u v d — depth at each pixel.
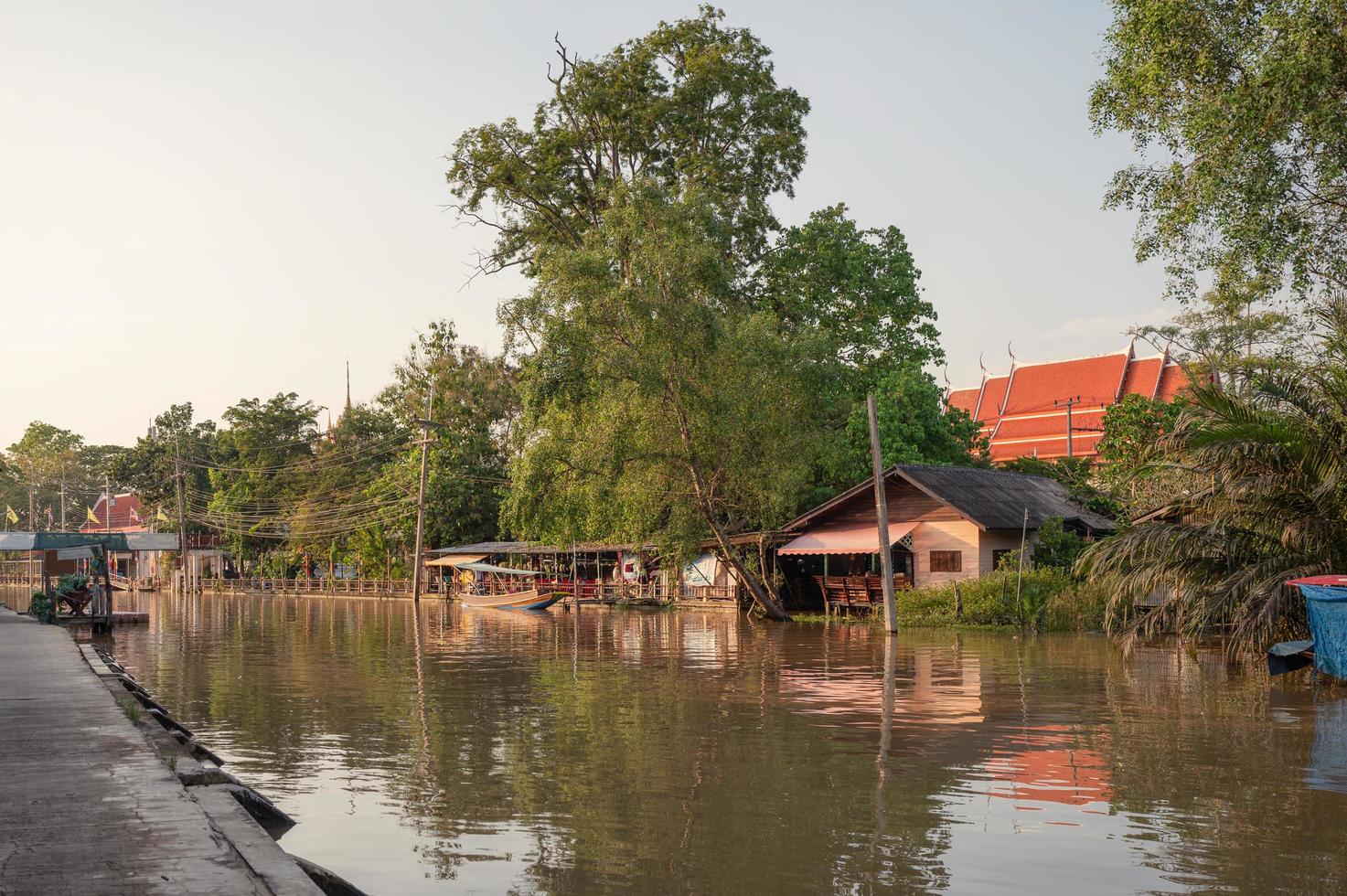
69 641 26.86
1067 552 38.62
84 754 10.52
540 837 10.35
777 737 15.38
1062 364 88.06
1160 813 11.02
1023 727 16.00
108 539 42.66
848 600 41.16
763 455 40.47
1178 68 22.77
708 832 10.48
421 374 76.75
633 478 39.16
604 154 54.97
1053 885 8.89
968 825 10.66
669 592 52.41
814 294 52.25
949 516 39.38
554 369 36.34
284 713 18.22
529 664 26.41
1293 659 20.69
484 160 53.16
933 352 54.19
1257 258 22.36
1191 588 22.44
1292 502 21.94
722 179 52.66
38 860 6.75
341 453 87.94
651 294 36.81
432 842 10.23
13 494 156.75
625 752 14.34
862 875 9.17
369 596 73.00
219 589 91.31
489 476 75.88
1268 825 10.55
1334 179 22.64
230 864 6.70
